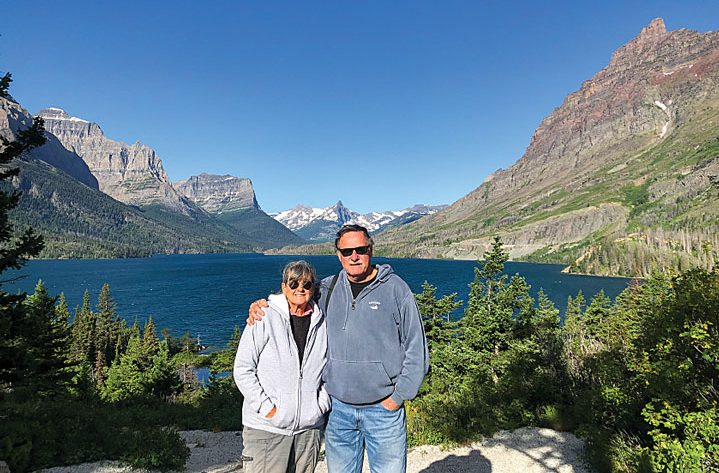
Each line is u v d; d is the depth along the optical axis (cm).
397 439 352
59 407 1177
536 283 11806
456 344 2352
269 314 357
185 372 4241
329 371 362
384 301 349
